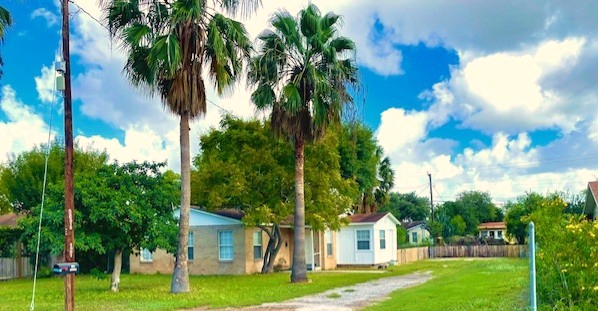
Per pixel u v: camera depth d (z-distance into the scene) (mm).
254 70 23188
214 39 19281
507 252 47719
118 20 19766
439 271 30062
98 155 44500
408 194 86562
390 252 40062
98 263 33781
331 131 27984
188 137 20234
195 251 31469
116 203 19828
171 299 17594
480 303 13539
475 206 82688
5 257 30812
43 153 39562
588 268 9477
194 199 30547
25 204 39156
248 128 28984
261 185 28359
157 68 19078
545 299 10344
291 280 23672
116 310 15211
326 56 23688
